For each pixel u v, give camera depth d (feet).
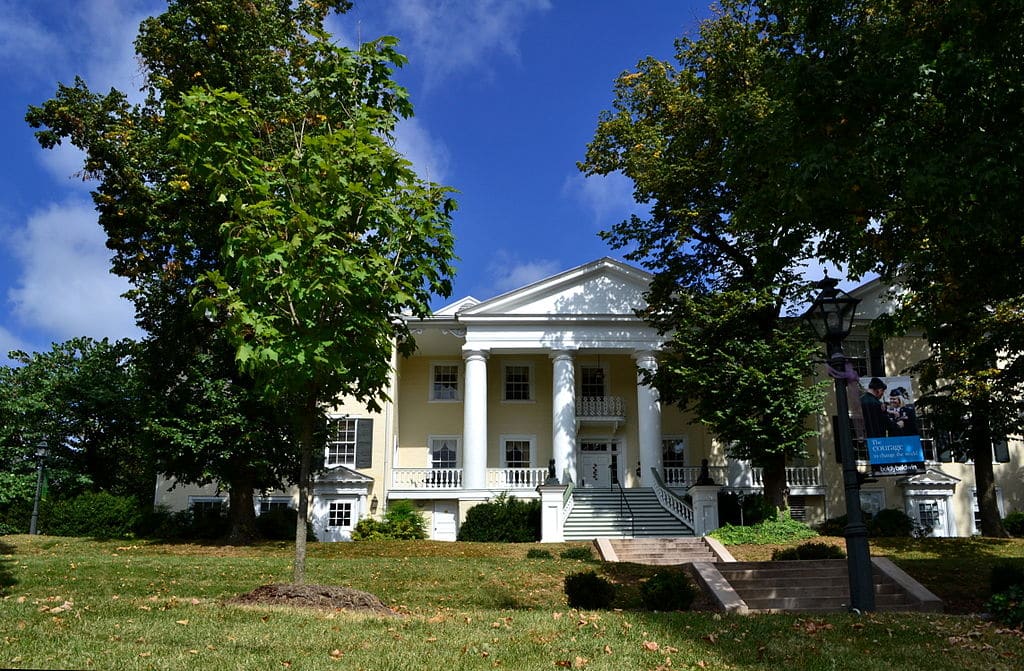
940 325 56.24
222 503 105.81
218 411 77.25
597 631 32.01
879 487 104.99
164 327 80.48
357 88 39.17
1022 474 107.86
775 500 83.56
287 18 82.58
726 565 57.93
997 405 82.53
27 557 63.16
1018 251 42.39
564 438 103.50
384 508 104.58
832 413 105.50
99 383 105.40
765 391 78.74
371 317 35.83
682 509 94.63
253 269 34.01
